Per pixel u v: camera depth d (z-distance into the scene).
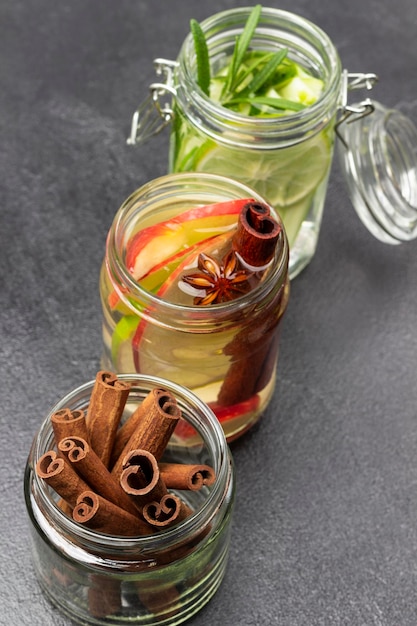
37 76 0.86
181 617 0.69
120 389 0.65
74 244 0.80
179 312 0.65
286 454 0.75
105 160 0.83
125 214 0.67
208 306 0.65
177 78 0.74
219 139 0.72
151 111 0.77
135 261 0.68
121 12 0.89
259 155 0.73
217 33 0.75
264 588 0.71
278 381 0.77
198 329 0.66
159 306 0.65
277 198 0.75
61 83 0.86
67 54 0.87
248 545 0.72
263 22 0.75
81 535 0.62
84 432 0.64
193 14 0.89
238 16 0.75
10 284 0.79
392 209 0.78
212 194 0.69
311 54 0.75
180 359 0.68
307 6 0.90
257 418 0.75
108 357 0.73
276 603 0.71
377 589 0.71
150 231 0.68
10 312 0.78
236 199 0.68
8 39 0.87
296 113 0.71
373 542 0.73
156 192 0.68
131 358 0.70
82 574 0.64
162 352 0.68
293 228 0.77
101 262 0.80
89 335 0.78
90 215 0.81
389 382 0.78
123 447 0.67
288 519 0.73
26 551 0.71
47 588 0.69
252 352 0.68
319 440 0.76
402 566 0.72
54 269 0.79
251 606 0.71
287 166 0.73
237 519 0.73
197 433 0.67
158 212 0.69
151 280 0.68
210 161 0.74
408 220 0.79
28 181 0.82
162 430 0.64
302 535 0.73
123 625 0.69
